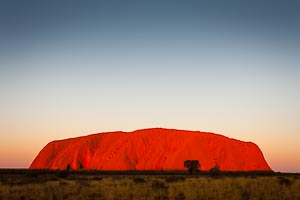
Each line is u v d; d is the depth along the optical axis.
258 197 22.30
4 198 22.09
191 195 22.39
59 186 28.25
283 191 24.19
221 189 24.66
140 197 22.69
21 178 49.03
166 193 24.34
